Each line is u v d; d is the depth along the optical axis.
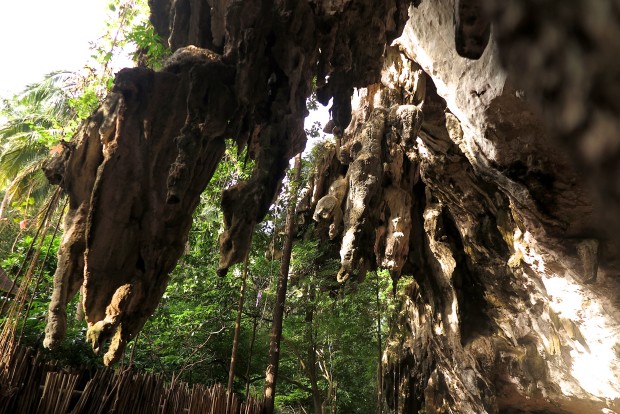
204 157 6.92
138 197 6.63
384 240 14.27
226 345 15.59
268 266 16.47
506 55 0.44
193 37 7.75
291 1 6.38
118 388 6.51
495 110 8.16
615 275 10.59
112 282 6.49
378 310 17.81
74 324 11.80
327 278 18.08
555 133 0.40
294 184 14.20
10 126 14.63
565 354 14.03
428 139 12.95
